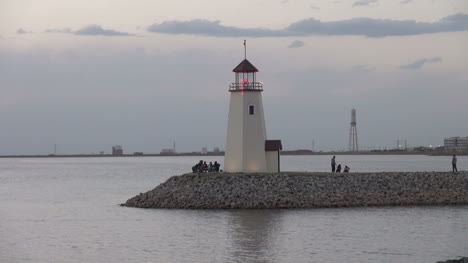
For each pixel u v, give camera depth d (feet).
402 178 350.02
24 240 262.26
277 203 322.96
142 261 221.87
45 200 425.69
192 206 327.26
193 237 258.16
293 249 234.38
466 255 222.28
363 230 263.70
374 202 327.26
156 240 254.88
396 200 330.34
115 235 267.59
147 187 544.62
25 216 334.85
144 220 300.20
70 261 224.94
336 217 293.64
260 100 361.92
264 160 359.05
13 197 453.99
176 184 347.77
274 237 254.27
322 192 331.77
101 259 226.58
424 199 333.21
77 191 505.25
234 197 327.88
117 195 460.55
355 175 347.56
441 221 281.13
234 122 360.28
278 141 364.79
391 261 214.69
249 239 252.01
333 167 371.97
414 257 219.61
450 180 351.87
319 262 215.31
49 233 277.64
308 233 260.01
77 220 313.94
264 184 334.03
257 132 358.84
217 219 294.46
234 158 359.66
